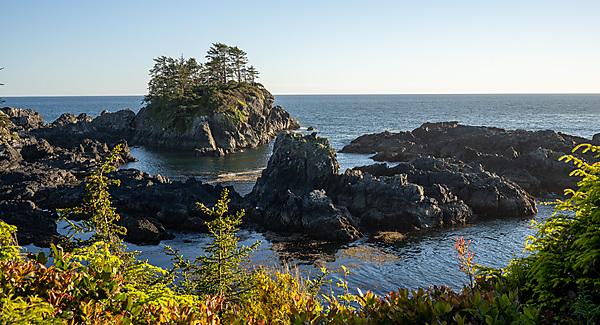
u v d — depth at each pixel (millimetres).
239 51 137375
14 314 4312
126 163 82438
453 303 5449
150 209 41469
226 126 109688
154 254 32469
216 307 6148
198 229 38812
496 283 6285
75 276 5336
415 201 40688
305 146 51594
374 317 5566
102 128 120500
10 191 46156
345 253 32844
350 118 192125
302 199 39906
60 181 56656
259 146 116750
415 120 178000
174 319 5445
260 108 126562
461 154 75750
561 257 6336
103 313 5078
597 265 5883
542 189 55125
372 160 80312
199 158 91250
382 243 35344
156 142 111938
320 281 10352
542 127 138750
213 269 12242
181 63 130750
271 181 51969
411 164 55094
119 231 12875
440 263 30547
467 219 42062
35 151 76000
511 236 36938
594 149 7207
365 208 43031
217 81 138375
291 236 37219
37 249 32312
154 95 124125
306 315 5719
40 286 4906
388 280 27641
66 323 4574
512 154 66188
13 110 115000
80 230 12445
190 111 111312
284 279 7723
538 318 5297
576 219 6738
